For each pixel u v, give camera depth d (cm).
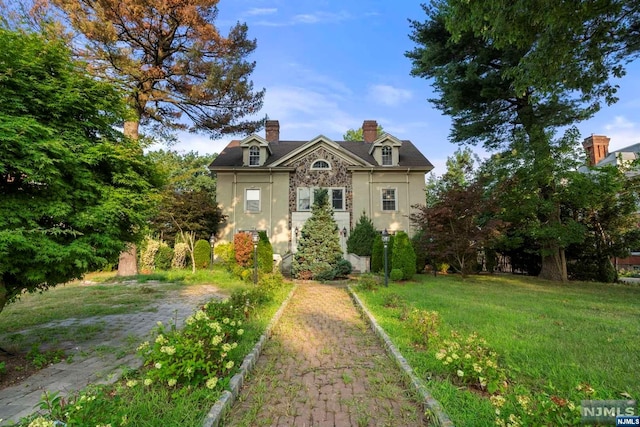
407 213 1903
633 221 1420
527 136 1452
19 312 730
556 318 625
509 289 1079
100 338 528
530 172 1352
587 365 374
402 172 1936
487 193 1448
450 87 1418
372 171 1923
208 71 1341
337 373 400
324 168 1922
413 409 308
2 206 372
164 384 326
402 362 402
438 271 1741
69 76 455
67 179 434
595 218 1457
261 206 1884
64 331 568
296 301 897
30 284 421
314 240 1403
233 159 2011
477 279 1402
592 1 585
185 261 1712
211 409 285
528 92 1406
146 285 1169
